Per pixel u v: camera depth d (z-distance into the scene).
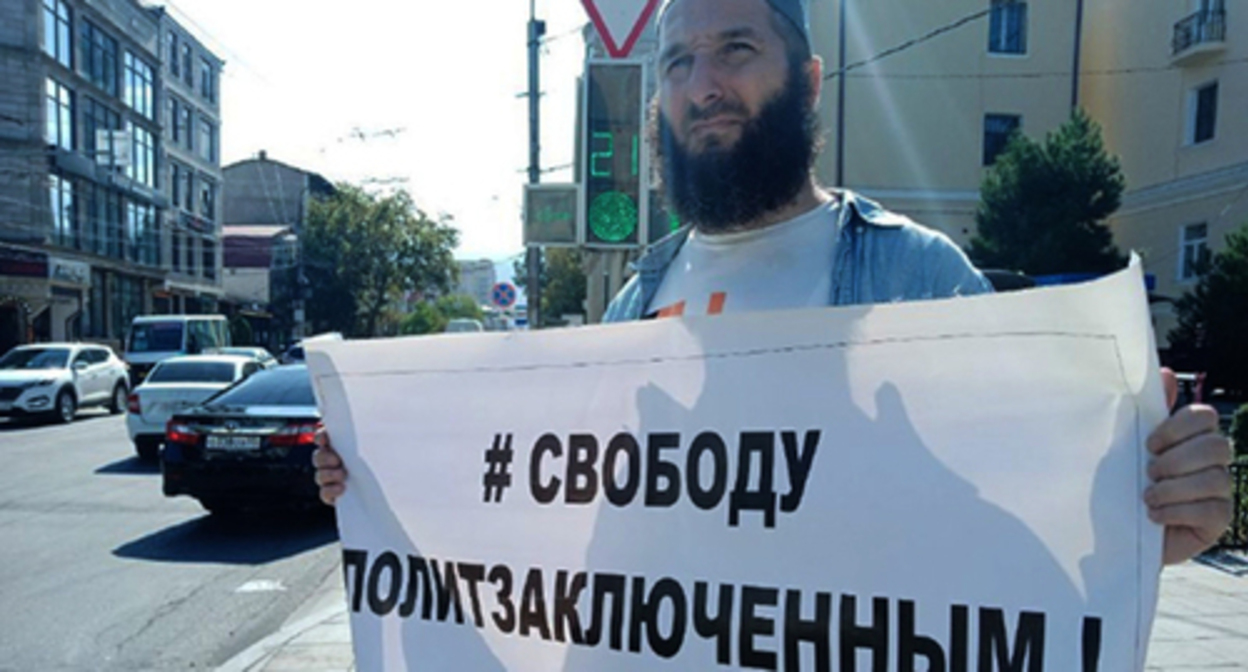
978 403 1.31
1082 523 1.23
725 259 1.66
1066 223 18.58
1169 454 1.17
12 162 26.77
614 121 4.87
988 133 24.33
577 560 1.58
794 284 1.57
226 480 6.91
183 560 6.18
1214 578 5.29
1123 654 1.18
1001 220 19.50
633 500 1.55
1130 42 23.08
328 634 4.50
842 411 1.40
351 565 1.82
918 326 1.36
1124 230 23.38
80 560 6.18
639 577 1.51
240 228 51.78
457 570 1.70
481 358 1.78
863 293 1.50
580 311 36.97
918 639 1.29
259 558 6.24
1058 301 1.27
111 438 13.25
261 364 12.22
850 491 1.37
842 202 1.62
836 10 23.89
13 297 26.30
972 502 1.29
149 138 36.34
